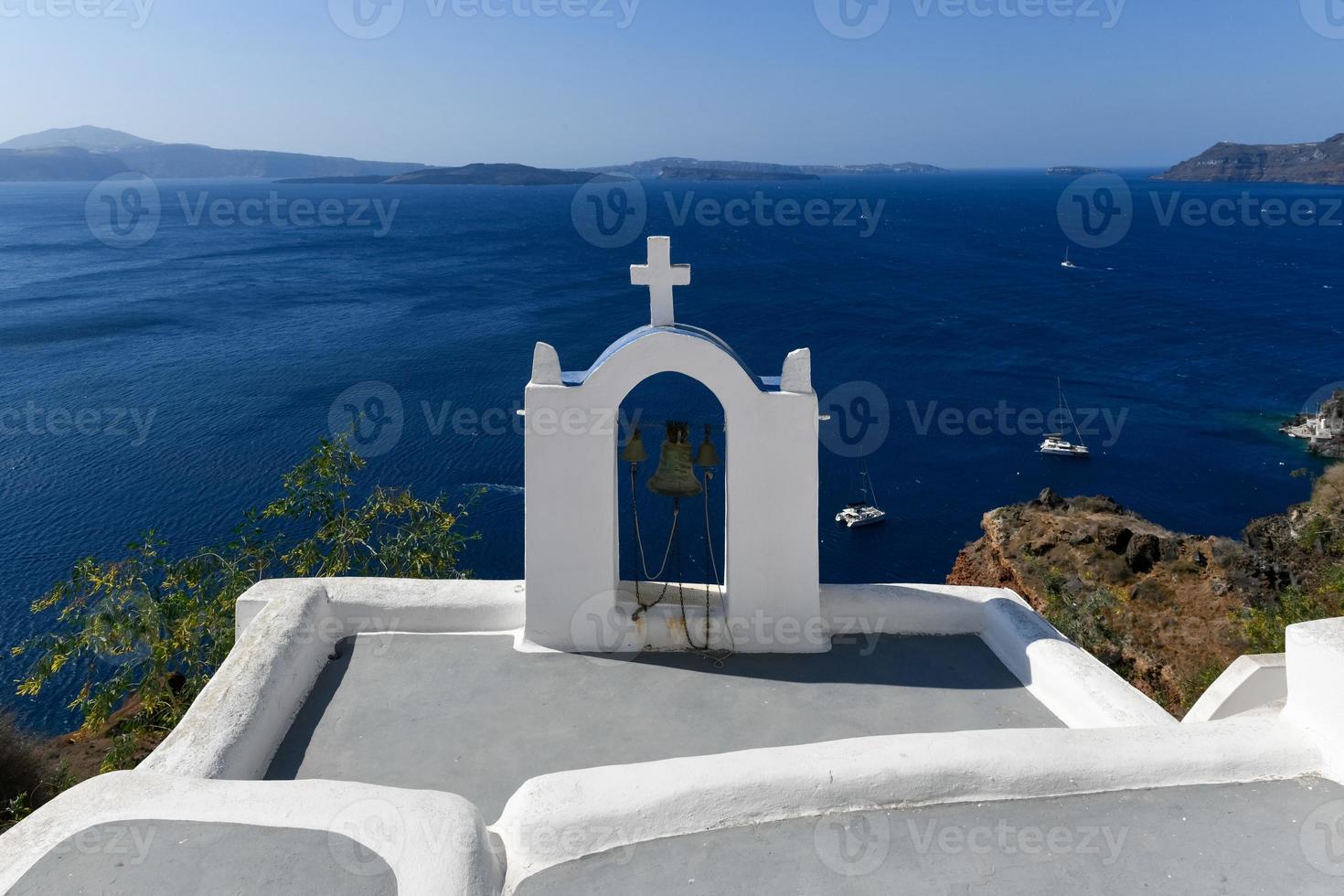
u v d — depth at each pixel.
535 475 6.33
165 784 3.94
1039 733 4.28
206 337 88.56
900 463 58.78
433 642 6.73
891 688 6.21
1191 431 64.69
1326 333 93.50
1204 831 3.77
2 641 34.44
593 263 145.25
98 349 82.88
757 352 87.44
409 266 142.25
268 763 5.39
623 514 40.69
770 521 6.41
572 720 5.82
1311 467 58.00
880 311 106.12
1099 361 83.69
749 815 3.92
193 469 53.06
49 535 44.09
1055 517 40.03
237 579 14.72
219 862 3.51
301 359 80.38
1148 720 5.20
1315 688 4.19
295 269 138.38
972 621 6.91
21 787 16.53
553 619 6.55
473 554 44.09
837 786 3.98
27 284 120.38
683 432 6.94
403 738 5.64
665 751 5.53
